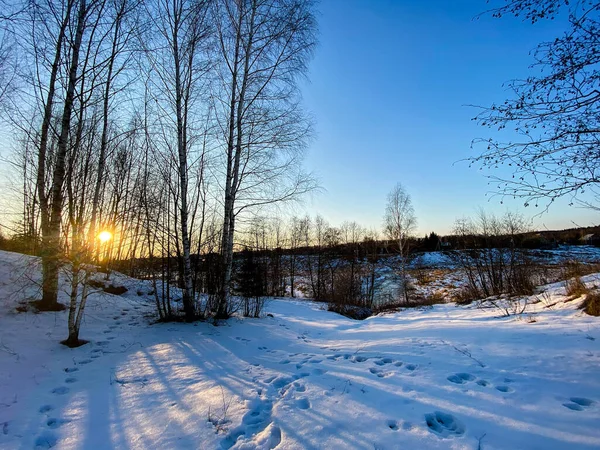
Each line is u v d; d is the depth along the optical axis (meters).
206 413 3.82
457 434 3.10
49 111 8.03
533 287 12.16
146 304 11.04
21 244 8.29
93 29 7.67
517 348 5.04
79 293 10.20
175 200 9.17
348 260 28.25
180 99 8.72
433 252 40.00
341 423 3.39
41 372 5.12
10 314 7.33
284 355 6.25
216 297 10.27
